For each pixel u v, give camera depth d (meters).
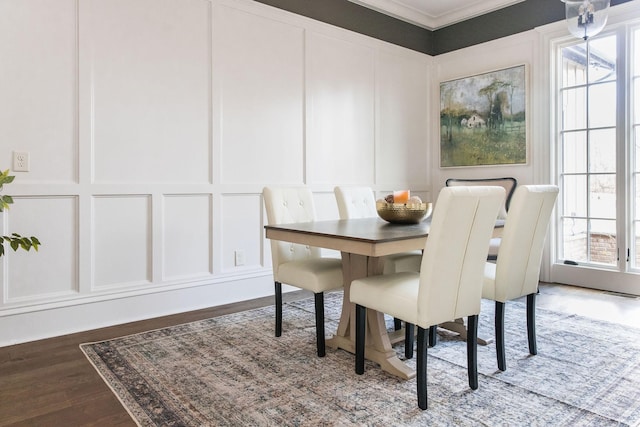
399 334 2.63
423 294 1.81
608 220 3.87
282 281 2.63
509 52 4.49
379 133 4.67
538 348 2.47
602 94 3.89
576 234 4.09
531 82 4.32
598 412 1.78
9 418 1.76
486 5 4.57
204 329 2.85
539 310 3.22
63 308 2.79
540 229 2.32
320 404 1.86
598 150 3.93
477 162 4.78
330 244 2.11
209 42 3.40
